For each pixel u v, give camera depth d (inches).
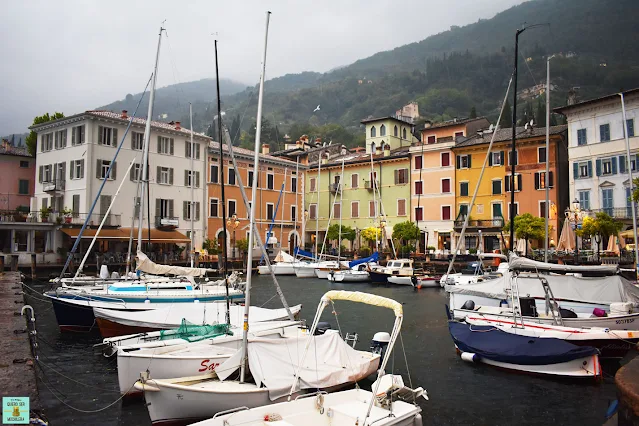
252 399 422.6
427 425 453.4
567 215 1616.6
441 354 694.5
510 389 542.6
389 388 403.2
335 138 5295.3
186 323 634.2
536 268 671.1
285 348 472.4
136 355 482.9
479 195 2214.6
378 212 2529.5
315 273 1980.8
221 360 509.7
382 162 2561.5
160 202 1996.8
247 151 2484.0
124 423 444.5
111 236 1744.6
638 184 1174.3
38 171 1975.9
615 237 1467.8
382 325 930.7
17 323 629.9
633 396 149.1
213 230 2217.0
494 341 623.2
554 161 2020.2
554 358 563.5
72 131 1857.8
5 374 403.5
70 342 761.6
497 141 2156.7
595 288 730.8
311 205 2834.6
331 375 476.7
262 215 2479.1
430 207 2362.2
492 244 2142.0
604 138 1807.3
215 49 708.0
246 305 465.4
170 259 1904.5
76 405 486.0
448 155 2320.4
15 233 1753.2
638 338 598.9
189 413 414.3
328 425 375.9
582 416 471.2
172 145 2054.6
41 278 1568.7
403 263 1779.0
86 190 1782.7
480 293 806.5
